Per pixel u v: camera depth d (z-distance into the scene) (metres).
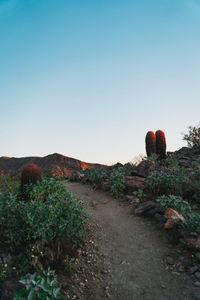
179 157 18.70
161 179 12.32
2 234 8.14
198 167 14.91
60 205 8.41
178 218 9.49
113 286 7.33
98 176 15.31
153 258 8.34
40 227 7.61
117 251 8.68
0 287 6.56
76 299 6.74
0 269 6.96
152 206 10.80
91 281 7.38
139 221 10.39
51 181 10.95
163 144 19.20
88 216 9.00
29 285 6.09
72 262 7.75
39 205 8.21
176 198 10.84
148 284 7.43
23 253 7.50
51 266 7.32
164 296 7.07
